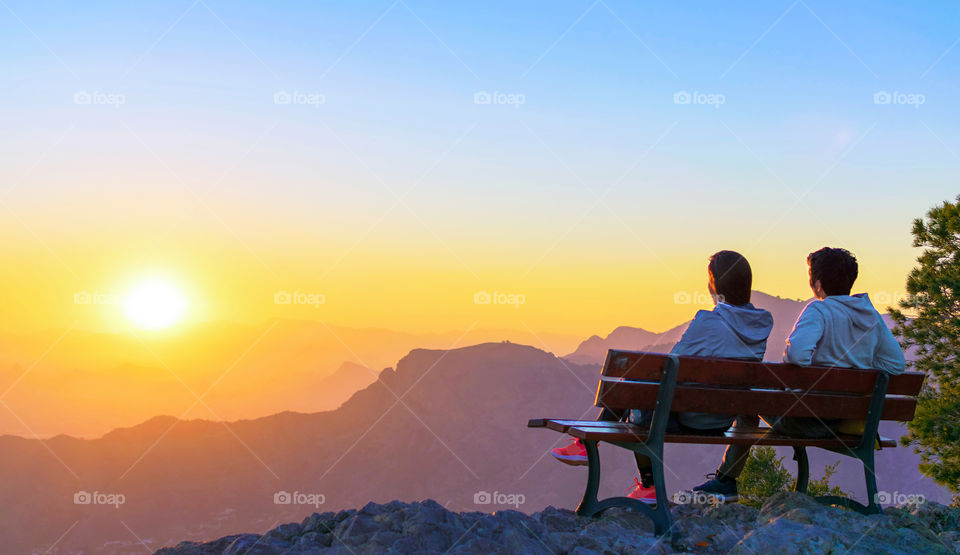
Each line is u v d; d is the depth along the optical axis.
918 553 3.80
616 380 4.39
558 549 3.89
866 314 5.00
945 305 16.80
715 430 4.97
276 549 3.75
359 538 3.79
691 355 4.85
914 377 5.12
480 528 3.87
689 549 4.07
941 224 17.52
